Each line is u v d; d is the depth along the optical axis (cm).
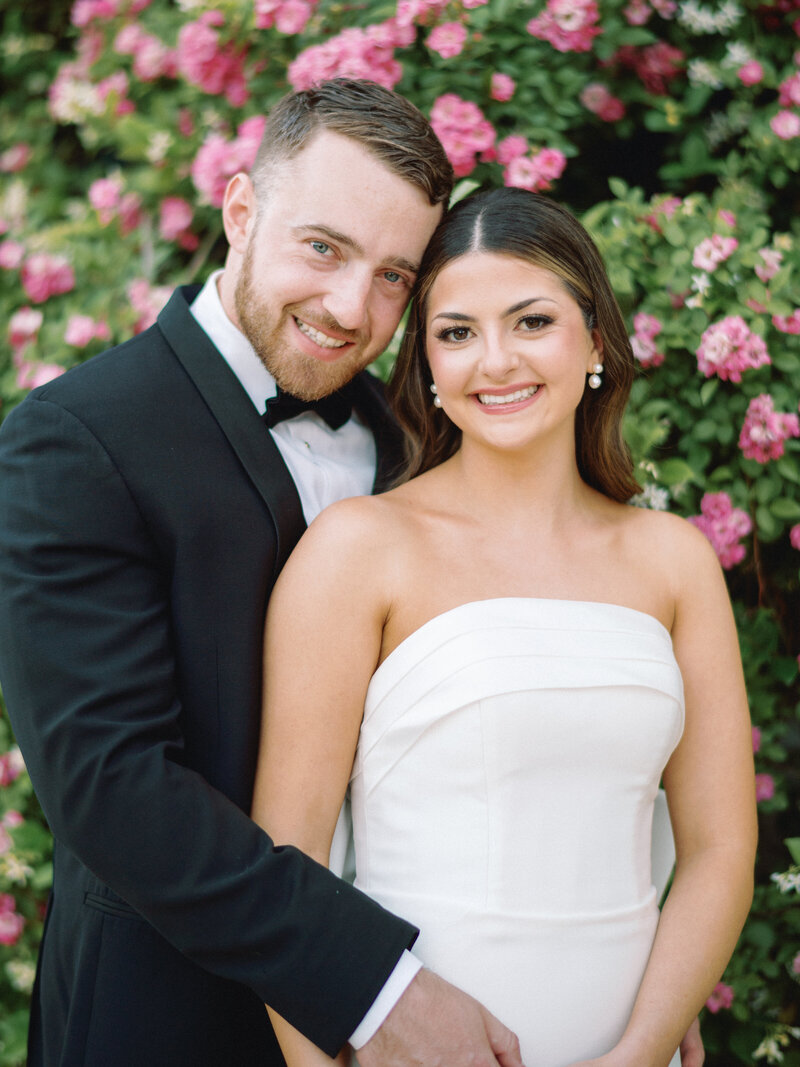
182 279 264
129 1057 141
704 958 148
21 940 250
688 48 248
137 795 126
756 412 206
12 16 315
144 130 258
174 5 269
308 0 228
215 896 125
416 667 143
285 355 155
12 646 131
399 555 148
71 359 257
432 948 139
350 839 158
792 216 246
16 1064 247
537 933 140
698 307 205
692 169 242
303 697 142
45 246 273
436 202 154
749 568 224
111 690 128
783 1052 230
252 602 144
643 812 152
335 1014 126
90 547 134
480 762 140
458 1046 129
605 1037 143
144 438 140
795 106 235
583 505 168
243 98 244
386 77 218
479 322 145
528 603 147
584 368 153
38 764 129
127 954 142
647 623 154
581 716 142
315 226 147
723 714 161
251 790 144
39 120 316
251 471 145
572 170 256
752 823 159
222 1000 145
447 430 169
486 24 218
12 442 140
